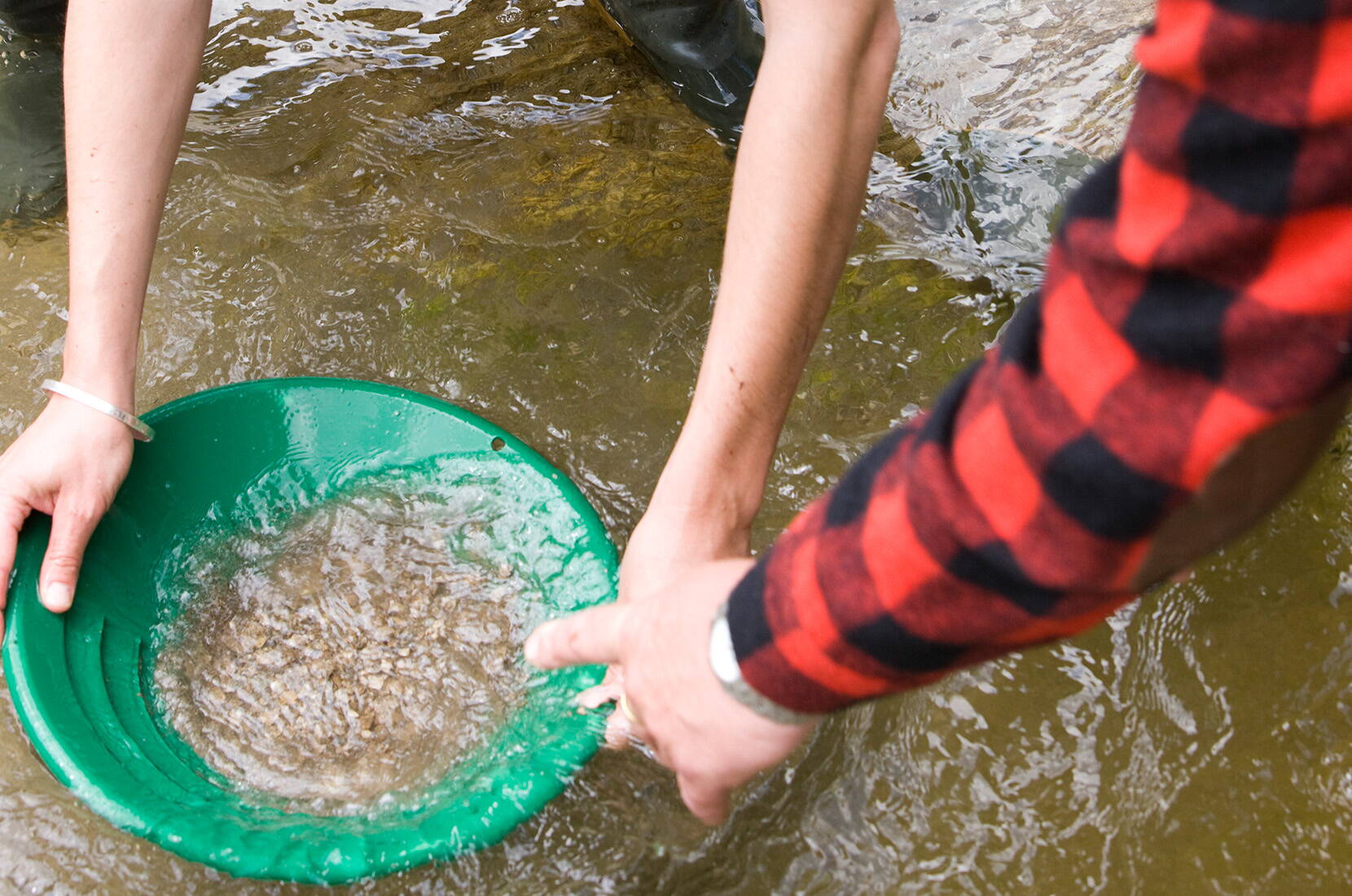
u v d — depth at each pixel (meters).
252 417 1.28
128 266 1.18
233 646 1.18
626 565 0.90
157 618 1.18
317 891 1.05
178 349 1.48
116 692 1.09
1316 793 1.08
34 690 1.00
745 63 1.74
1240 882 1.04
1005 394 0.44
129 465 1.18
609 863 1.06
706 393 0.88
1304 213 0.33
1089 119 1.77
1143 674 1.17
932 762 1.11
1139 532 0.41
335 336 1.50
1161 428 0.38
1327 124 0.32
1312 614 1.19
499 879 1.05
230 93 1.87
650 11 1.69
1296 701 1.14
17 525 1.09
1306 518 1.26
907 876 1.05
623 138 1.79
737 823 1.08
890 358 1.46
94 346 1.16
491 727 1.11
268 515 1.27
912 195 1.66
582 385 1.45
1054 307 0.42
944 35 1.95
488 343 1.49
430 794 1.05
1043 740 1.13
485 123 1.82
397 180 1.71
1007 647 0.49
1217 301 0.36
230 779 1.07
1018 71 1.87
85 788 0.95
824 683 0.53
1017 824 1.08
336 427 1.31
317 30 2.00
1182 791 1.09
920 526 0.46
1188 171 0.35
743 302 0.86
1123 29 1.93
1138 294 0.38
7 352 1.48
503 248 1.61
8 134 1.73
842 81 0.87
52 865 1.06
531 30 2.00
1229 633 1.19
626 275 1.58
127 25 1.16
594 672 1.11
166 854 1.07
